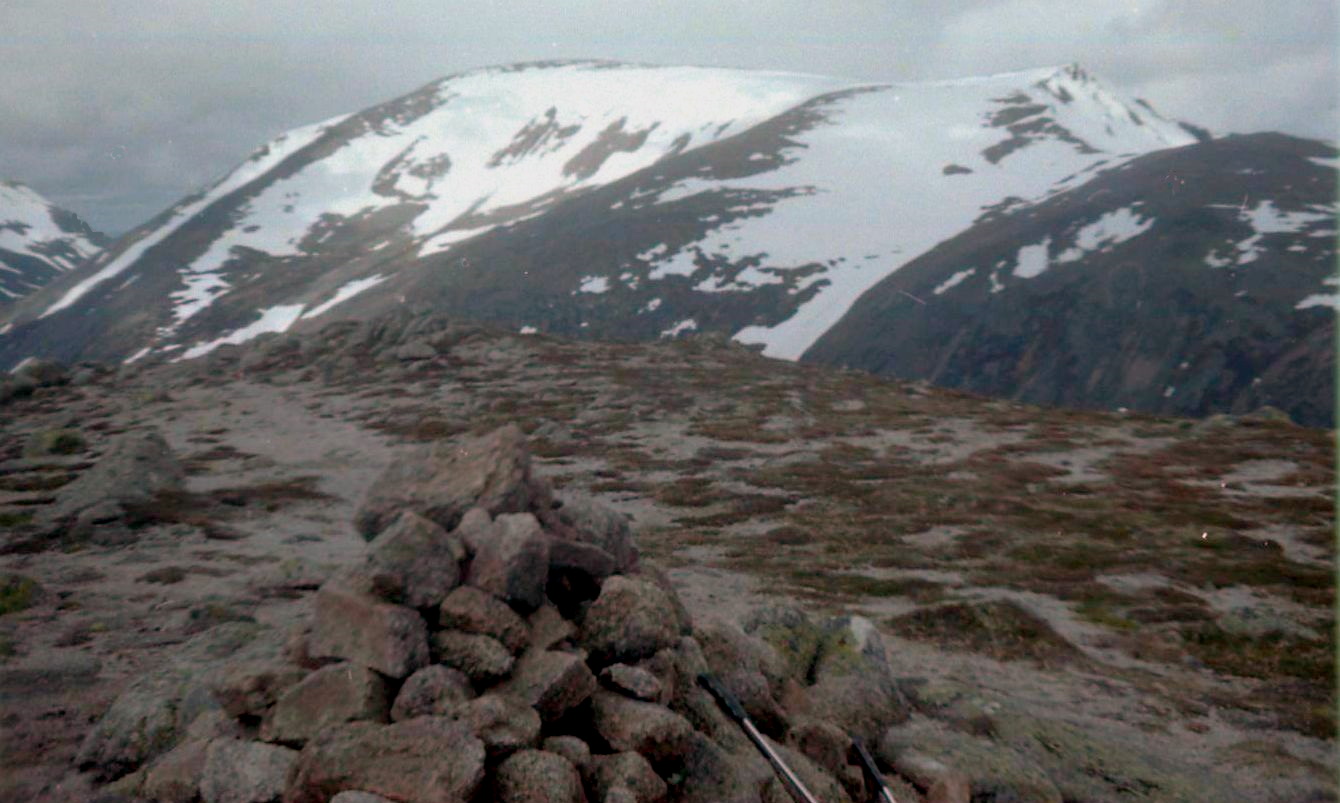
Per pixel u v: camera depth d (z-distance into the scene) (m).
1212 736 12.77
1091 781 10.49
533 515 8.90
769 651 10.72
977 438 44.25
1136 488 33.00
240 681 7.73
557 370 64.88
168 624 14.20
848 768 9.07
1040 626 17.17
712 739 8.13
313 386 63.88
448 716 6.75
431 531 8.21
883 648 11.87
